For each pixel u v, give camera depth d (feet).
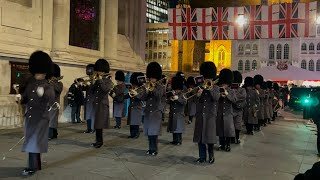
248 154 34.27
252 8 79.51
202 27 82.12
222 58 276.00
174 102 37.14
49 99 23.73
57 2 54.13
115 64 67.21
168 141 39.86
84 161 28.22
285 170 28.12
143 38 81.15
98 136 34.17
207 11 81.71
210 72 29.19
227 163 29.81
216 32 81.35
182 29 82.99
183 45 287.48
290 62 232.32
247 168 28.32
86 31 61.41
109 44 66.44
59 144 34.99
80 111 55.31
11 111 43.27
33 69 23.88
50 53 53.16
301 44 230.68
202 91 28.78
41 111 23.35
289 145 40.55
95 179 23.25
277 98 75.72
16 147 32.24
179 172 26.02
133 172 25.46
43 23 52.37
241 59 245.65
